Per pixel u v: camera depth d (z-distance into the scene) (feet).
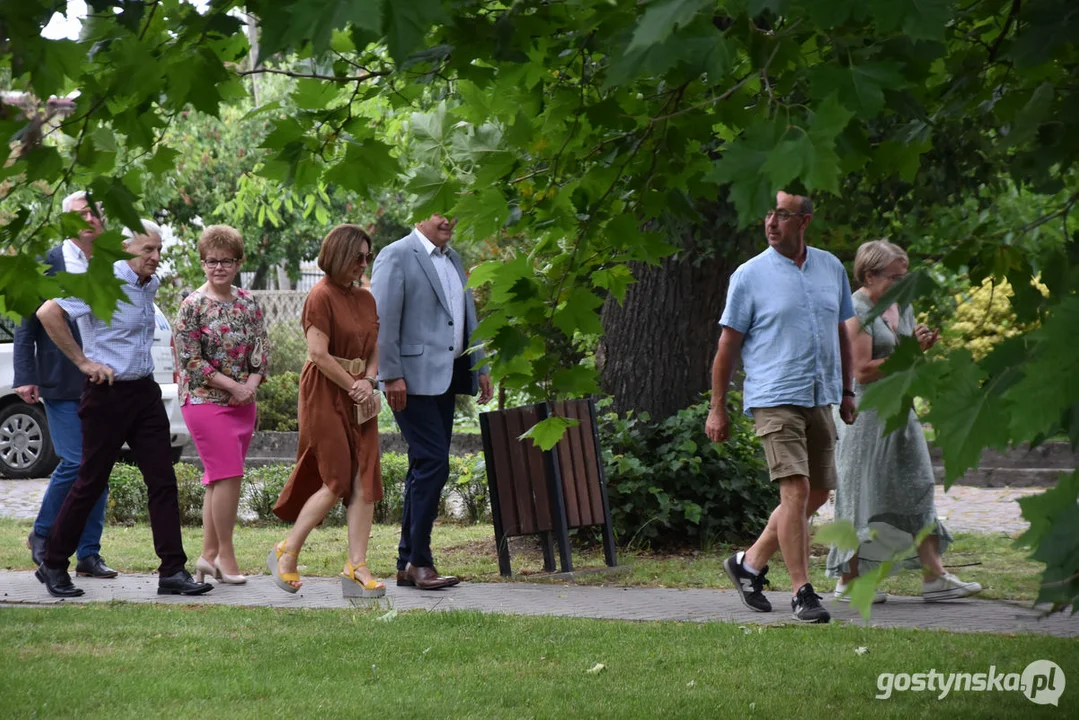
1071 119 16.40
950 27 18.47
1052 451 92.63
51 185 19.47
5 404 104.01
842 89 14.02
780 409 41.24
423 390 49.29
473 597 47.29
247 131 167.12
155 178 20.27
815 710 28.96
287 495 47.19
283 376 135.64
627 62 13.76
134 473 80.18
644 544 62.39
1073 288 15.11
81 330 47.60
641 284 66.44
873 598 11.92
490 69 21.58
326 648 36.09
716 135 22.53
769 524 43.24
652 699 29.94
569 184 22.72
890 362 13.41
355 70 21.50
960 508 81.82
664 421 64.44
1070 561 10.87
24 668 33.30
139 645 36.73
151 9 18.45
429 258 49.96
